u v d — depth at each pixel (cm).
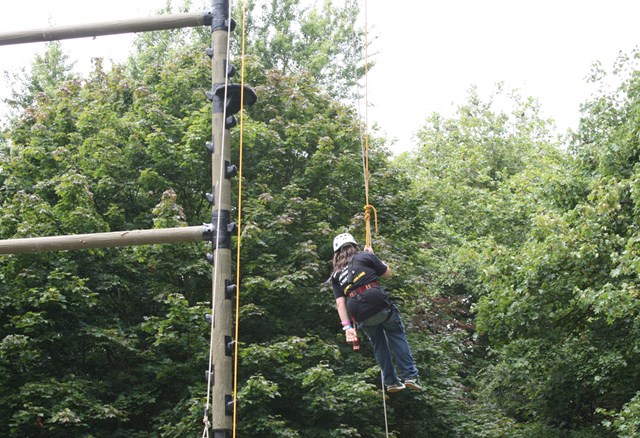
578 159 2320
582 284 1983
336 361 1934
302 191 2102
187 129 2036
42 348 1798
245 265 1916
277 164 2134
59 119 2106
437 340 2286
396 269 2019
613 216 1994
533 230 2038
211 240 740
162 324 1688
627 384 2145
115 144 2030
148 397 1777
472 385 2953
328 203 2100
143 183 1948
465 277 3067
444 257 3177
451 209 3334
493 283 2075
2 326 1756
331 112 2309
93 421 1780
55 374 1808
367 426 1897
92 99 2192
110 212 1875
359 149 2230
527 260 1989
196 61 2162
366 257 860
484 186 3719
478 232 3181
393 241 2266
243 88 772
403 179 2353
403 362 859
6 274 1727
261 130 2016
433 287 2805
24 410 1616
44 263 1769
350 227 1941
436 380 2108
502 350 2253
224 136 752
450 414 2128
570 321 2178
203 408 1582
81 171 1978
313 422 1873
